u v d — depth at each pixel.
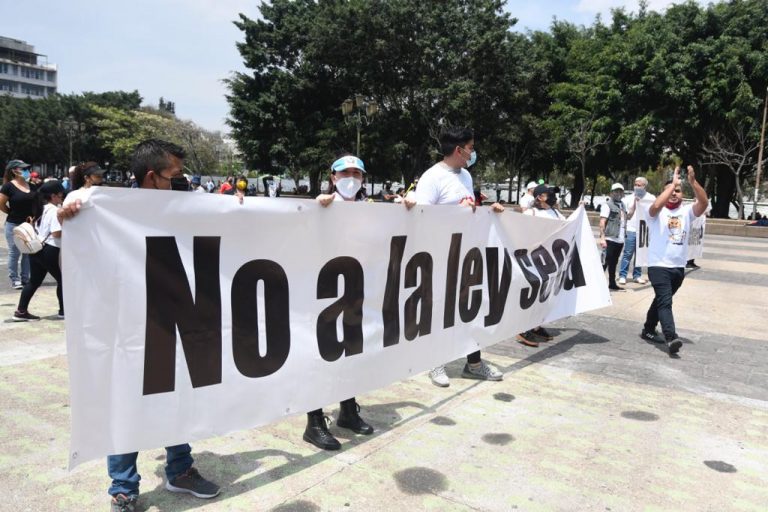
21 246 5.79
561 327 6.70
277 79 37.59
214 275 2.63
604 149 34.31
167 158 2.55
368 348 3.50
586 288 6.02
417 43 32.59
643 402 4.27
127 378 2.36
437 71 33.97
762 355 5.69
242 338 2.77
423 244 3.86
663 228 5.57
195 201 2.53
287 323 2.98
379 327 3.57
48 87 135.88
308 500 2.77
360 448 3.38
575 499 2.86
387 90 36.06
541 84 36.84
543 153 38.44
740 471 3.21
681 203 5.59
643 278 10.74
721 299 8.84
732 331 6.71
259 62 38.47
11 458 3.11
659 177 58.38
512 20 34.22
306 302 3.08
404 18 32.62
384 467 3.15
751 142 30.06
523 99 35.09
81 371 2.23
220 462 3.15
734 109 27.67
